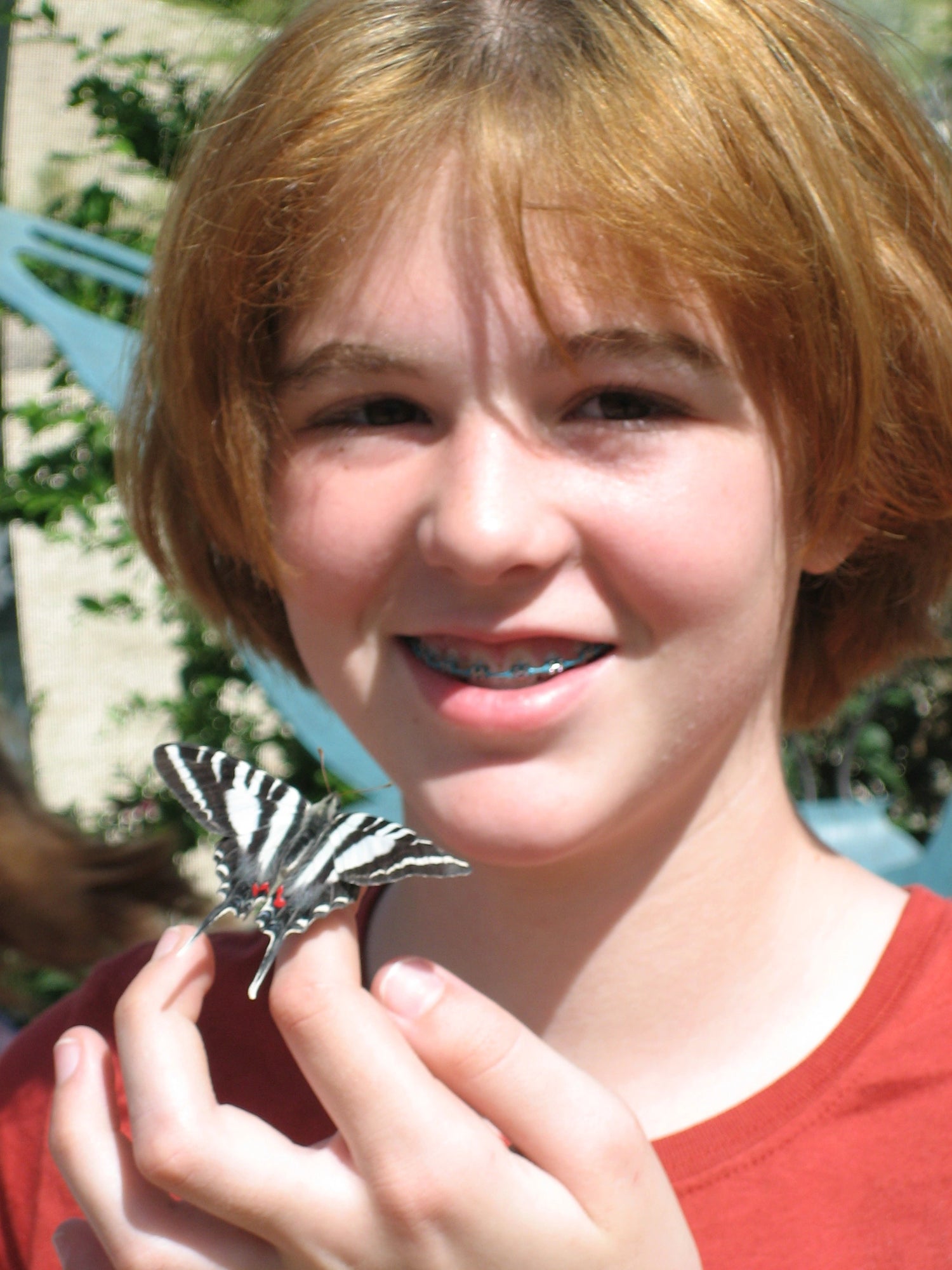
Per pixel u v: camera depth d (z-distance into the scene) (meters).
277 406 0.68
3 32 1.58
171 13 1.60
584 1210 0.59
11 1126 0.73
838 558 0.70
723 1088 0.67
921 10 1.45
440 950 0.71
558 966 0.68
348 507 0.66
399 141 0.64
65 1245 0.64
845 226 0.66
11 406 1.53
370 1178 0.59
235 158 0.68
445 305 0.64
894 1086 0.65
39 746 2.04
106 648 2.23
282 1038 0.71
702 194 0.64
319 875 0.62
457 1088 0.60
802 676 0.76
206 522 0.74
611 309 0.63
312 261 0.65
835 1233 0.64
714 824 0.67
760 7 0.66
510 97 0.64
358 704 0.68
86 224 1.50
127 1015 0.61
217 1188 0.59
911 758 1.63
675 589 0.64
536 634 0.65
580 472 0.64
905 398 0.70
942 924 0.68
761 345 0.65
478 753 0.65
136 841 1.12
